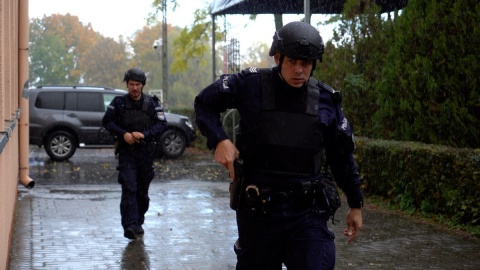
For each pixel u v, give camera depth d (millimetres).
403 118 11211
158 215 9930
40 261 6977
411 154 9906
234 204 4066
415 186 9836
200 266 6887
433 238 8164
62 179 14828
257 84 4027
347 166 4168
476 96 9844
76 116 19156
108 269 6719
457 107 10016
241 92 4039
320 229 4008
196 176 15695
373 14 13641
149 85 78375
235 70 20703
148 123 8141
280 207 3992
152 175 8266
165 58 28766
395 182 10359
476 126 9891
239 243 4133
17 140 11820
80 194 12211
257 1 17562
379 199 10969
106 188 13211
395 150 10336
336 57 13820
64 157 19125
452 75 10078
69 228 8812
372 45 13516
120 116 8117
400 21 11070
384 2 15969
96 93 19453
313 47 3850
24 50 11961
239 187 4031
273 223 3992
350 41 13789
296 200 3998
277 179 3994
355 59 13734
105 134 19344
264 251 4055
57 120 18984
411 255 7312
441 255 7320
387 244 7852
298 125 3994
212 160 19703
